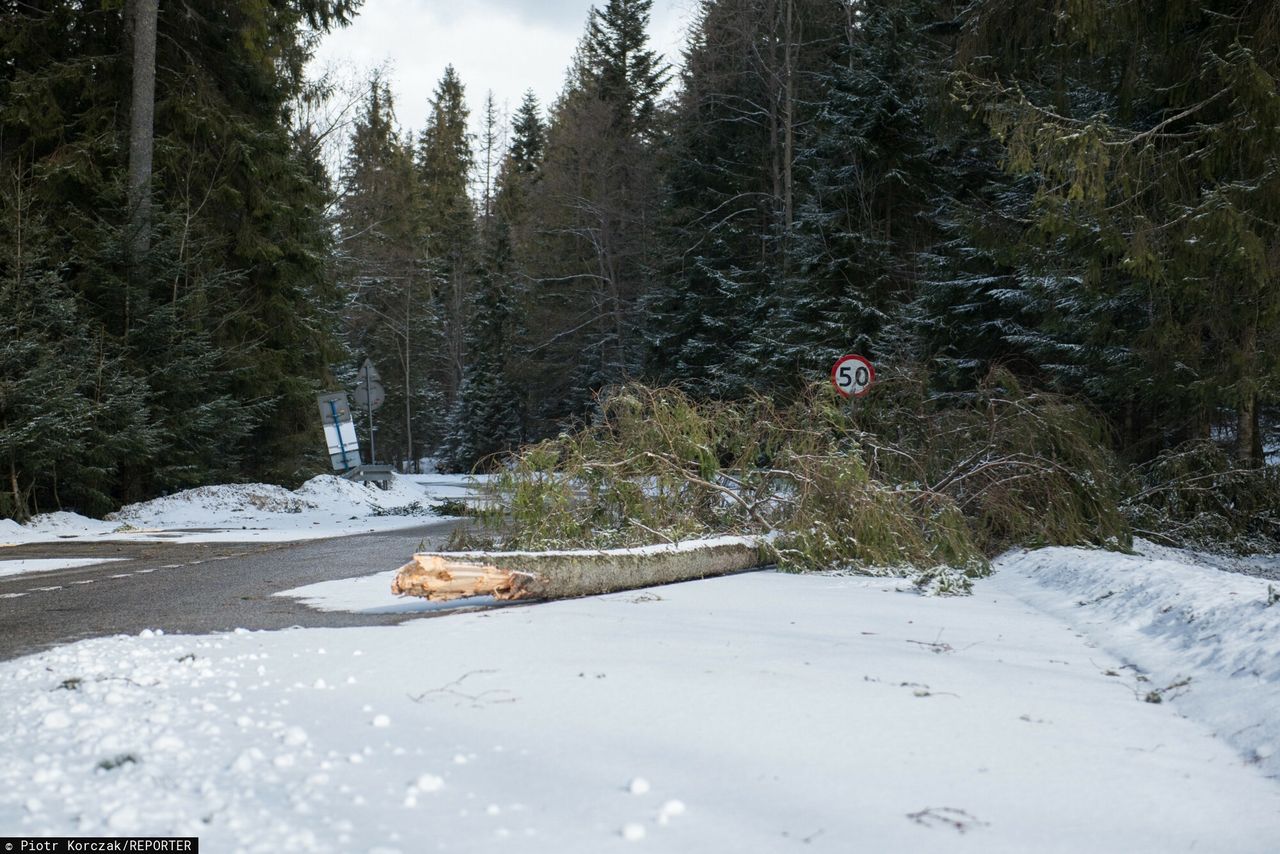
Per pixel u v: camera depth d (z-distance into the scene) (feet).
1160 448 61.05
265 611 23.59
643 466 31.50
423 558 22.93
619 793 9.39
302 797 9.01
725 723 11.91
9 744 11.04
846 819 8.87
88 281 67.51
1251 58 39.29
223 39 79.66
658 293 135.95
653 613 21.30
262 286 81.30
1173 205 42.63
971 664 16.20
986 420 37.76
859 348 83.46
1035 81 61.16
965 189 85.40
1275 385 44.68
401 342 205.16
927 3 84.99
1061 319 54.70
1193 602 18.93
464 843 7.99
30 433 58.13
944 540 30.96
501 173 253.24
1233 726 12.43
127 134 73.31
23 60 70.49
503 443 182.80
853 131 87.20
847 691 13.70
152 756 10.33
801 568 30.12
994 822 8.95
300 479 87.71
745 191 126.52
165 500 68.80
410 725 11.82
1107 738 11.98
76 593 27.94
